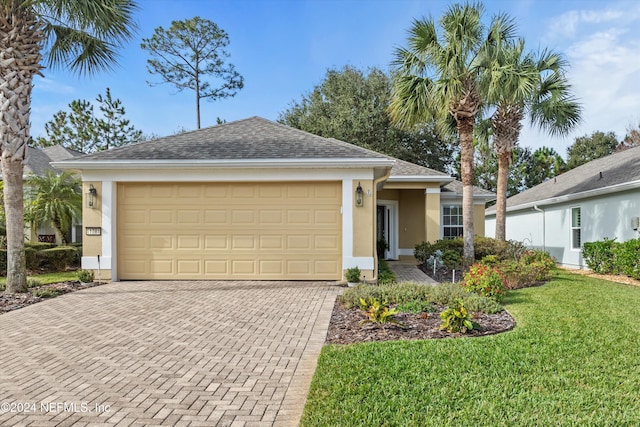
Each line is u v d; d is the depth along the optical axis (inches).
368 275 387.9
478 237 547.5
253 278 402.3
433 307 275.4
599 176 586.6
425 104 448.5
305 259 400.8
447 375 161.9
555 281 410.6
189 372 176.1
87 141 1333.7
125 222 407.5
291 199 401.7
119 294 340.2
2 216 538.3
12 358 194.1
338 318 262.7
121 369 179.8
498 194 584.1
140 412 139.9
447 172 1212.5
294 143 434.0
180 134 470.3
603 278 450.3
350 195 391.2
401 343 203.5
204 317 267.4
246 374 173.5
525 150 1391.5
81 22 329.7
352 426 124.1
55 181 589.9
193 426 130.3
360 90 1107.3
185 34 1226.0
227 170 395.9
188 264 405.1
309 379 167.9
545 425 124.5
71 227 675.4
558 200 599.8
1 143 332.5
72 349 206.7
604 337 210.5
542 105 546.3
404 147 1089.4
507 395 145.1
